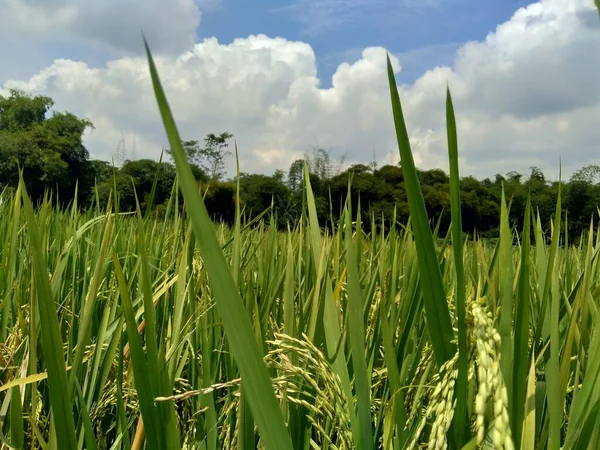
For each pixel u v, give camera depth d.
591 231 1.43
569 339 1.19
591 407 0.98
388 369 1.17
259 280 2.43
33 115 44.91
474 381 1.05
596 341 1.08
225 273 0.71
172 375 1.47
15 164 35.91
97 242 2.83
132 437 1.80
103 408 1.75
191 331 1.85
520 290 0.99
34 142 38.28
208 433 1.48
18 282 2.32
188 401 1.79
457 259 0.90
